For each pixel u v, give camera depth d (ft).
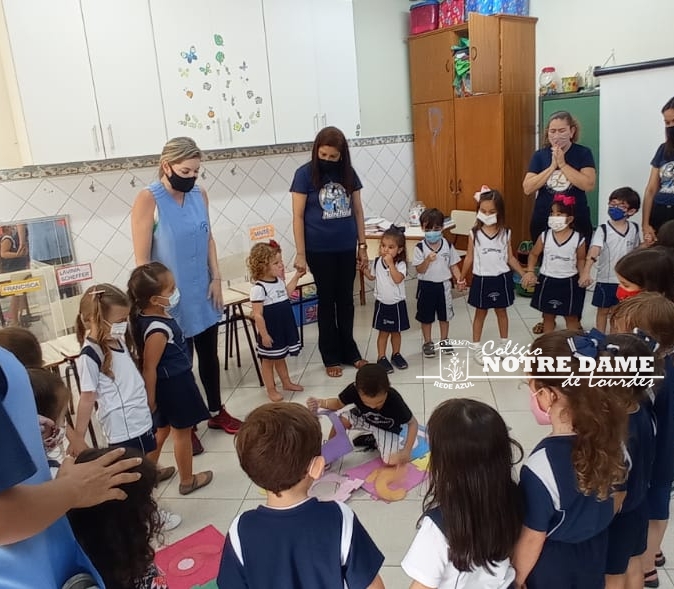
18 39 10.28
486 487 4.10
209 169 14.16
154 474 4.56
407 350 13.37
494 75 16.07
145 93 11.84
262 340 10.85
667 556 6.75
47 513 3.10
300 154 15.85
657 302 5.42
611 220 11.87
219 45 12.73
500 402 10.57
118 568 4.27
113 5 11.21
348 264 12.08
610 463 4.05
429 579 4.24
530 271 12.58
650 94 13.39
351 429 9.53
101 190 12.60
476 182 16.93
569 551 4.36
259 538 4.07
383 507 8.05
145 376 8.02
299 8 13.89
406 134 18.34
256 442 4.16
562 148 12.19
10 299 9.48
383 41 17.26
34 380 5.52
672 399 5.39
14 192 11.51
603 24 15.25
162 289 8.04
